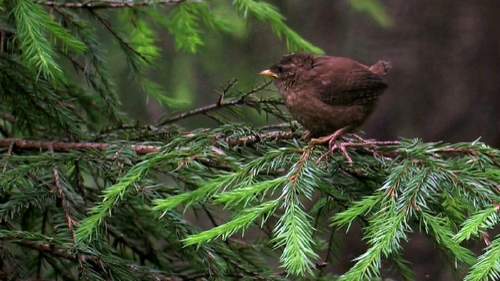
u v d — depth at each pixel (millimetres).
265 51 14820
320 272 7238
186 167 6184
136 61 8461
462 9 14938
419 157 5957
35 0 7414
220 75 14609
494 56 14930
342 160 6332
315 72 6891
